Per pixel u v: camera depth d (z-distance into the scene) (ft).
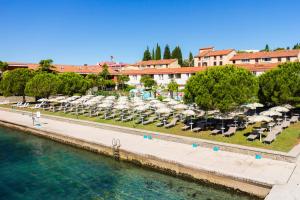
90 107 138.31
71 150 83.76
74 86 162.71
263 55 234.99
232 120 95.76
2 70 240.73
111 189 57.06
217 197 52.26
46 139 96.73
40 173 66.39
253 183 50.01
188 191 55.01
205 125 92.22
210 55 275.80
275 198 42.86
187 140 74.90
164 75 240.53
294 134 78.13
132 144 75.82
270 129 79.20
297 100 93.81
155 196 53.36
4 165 71.87
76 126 103.50
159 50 399.44
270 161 59.62
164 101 134.51
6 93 163.63
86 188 57.93
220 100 75.46
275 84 97.25
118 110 130.11
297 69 96.37
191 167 58.29
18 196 55.16
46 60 224.33
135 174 64.18
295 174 52.11
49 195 55.26
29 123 111.04
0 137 100.48
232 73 77.56
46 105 157.48
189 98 83.82
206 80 77.87
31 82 150.92
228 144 68.74
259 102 105.70
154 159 64.85
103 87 249.96
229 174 52.85
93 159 75.15
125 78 254.27
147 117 112.16
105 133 90.48
